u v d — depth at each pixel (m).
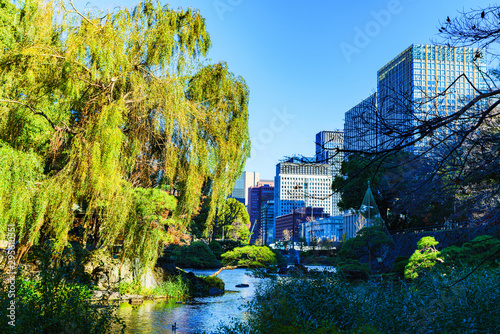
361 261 24.88
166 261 25.03
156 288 20.56
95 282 18.38
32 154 12.16
